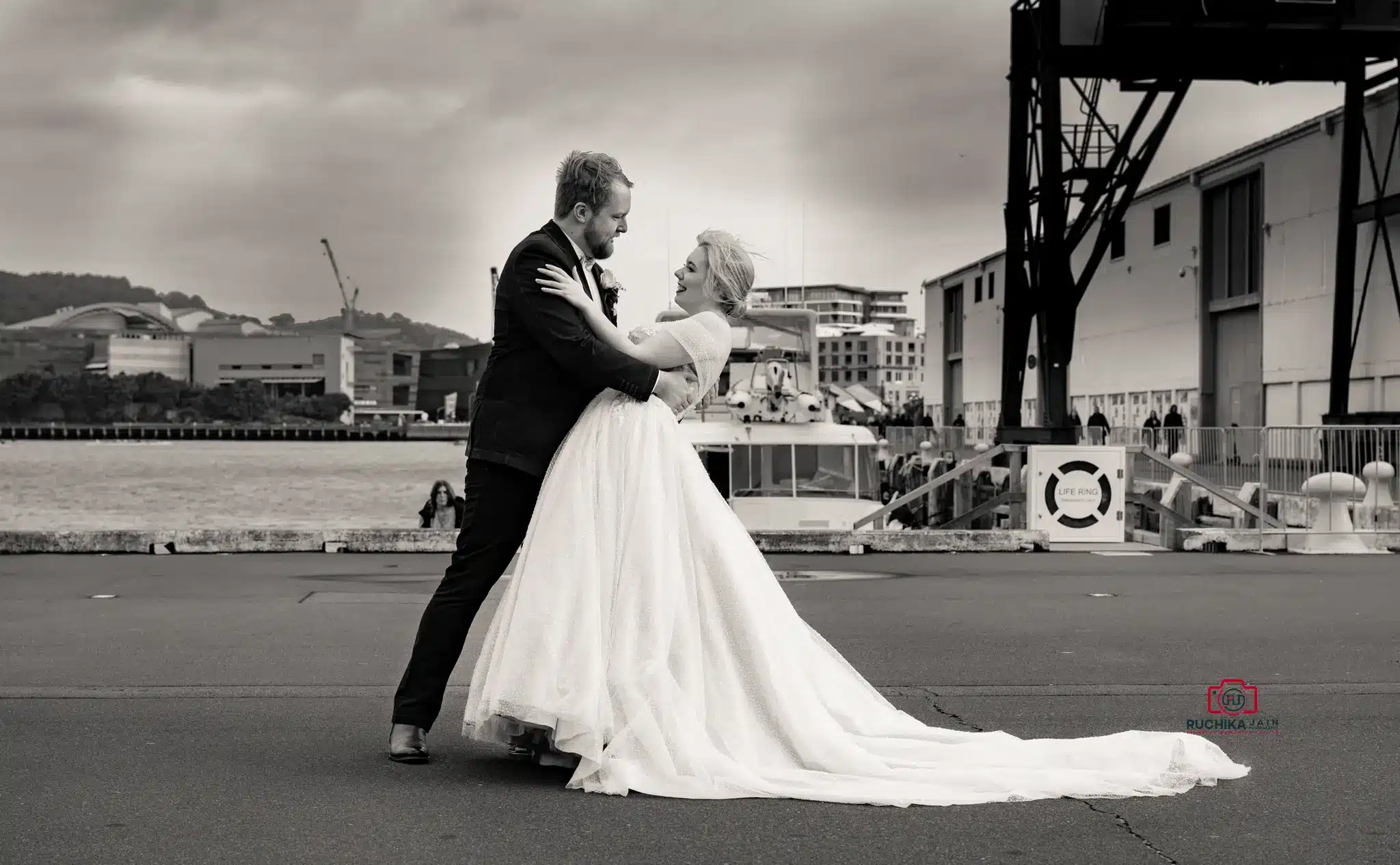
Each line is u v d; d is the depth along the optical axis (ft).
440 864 11.51
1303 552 49.65
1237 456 57.26
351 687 20.63
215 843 12.08
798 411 55.77
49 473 290.15
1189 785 14.30
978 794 13.80
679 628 14.47
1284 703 19.44
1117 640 26.16
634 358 15.08
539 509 14.93
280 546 47.42
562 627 14.28
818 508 54.65
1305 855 11.87
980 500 68.33
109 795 13.80
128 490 203.92
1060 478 50.37
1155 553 49.34
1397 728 17.65
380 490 204.23
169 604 31.63
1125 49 70.28
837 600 33.27
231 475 282.77
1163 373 147.33
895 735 15.30
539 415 15.29
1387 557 47.57
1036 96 75.25
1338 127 109.81
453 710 18.99
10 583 36.40
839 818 13.07
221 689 20.33
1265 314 122.93
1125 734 15.65
